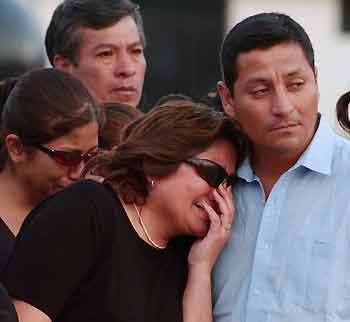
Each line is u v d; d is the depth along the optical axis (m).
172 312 9.94
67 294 9.67
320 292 9.74
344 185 9.99
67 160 10.94
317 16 31.75
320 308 9.73
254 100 9.74
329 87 31.84
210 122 10.12
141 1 28.23
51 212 9.81
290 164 10.14
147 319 9.80
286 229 10.02
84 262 9.70
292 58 9.64
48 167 10.95
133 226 9.99
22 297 9.57
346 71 31.59
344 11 31.89
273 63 9.63
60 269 9.61
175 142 10.03
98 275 9.75
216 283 10.30
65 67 14.05
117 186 10.03
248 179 10.27
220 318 10.21
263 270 9.99
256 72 9.66
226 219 10.14
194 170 10.08
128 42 13.83
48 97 10.97
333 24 31.92
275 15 9.85
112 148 10.91
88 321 9.69
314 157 10.05
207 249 10.10
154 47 28.23
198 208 10.16
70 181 11.02
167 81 28.17
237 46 9.75
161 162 10.02
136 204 10.09
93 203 9.85
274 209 10.10
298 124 9.72
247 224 10.25
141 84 14.05
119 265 9.78
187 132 10.05
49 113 10.88
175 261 10.16
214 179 10.11
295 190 10.11
